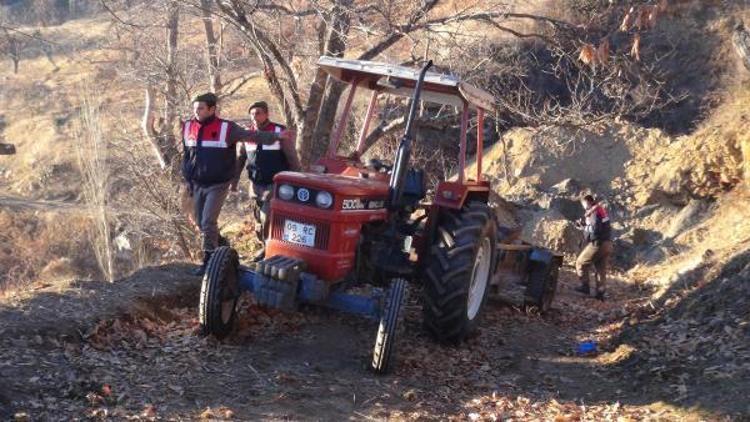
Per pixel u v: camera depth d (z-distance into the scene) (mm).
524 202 16000
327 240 5879
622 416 5262
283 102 12312
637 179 15797
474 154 18109
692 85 18500
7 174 39812
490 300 9602
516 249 8828
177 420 4508
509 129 17984
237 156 7645
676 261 13227
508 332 8117
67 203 34812
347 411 5008
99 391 4785
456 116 13531
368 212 6230
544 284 9211
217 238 6855
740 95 16516
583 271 11547
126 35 19375
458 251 6496
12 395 4488
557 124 13242
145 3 13320
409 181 7016
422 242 6793
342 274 6008
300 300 5812
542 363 6988
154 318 6484
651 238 14430
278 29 11984
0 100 45312
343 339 6629
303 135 12133
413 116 6230
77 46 27531
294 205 5996
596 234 11242
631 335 7473
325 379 5555
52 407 4445
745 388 5281
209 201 6723
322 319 7129
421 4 11656
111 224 19922
